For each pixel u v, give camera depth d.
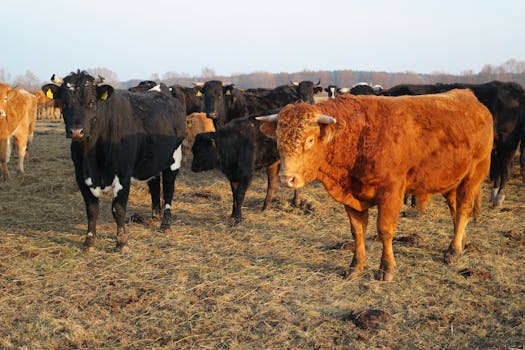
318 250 6.22
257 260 5.81
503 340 4.03
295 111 4.62
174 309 4.59
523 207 8.38
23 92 12.79
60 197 9.10
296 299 4.79
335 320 4.37
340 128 4.60
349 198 5.14
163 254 6.05
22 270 5.49
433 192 5.48
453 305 4.63
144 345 4.01
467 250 6.13
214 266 5.65
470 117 5.53
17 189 9.77
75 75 5.64
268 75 116.19
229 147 7.58
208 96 11.64
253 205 8.70
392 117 4.99
